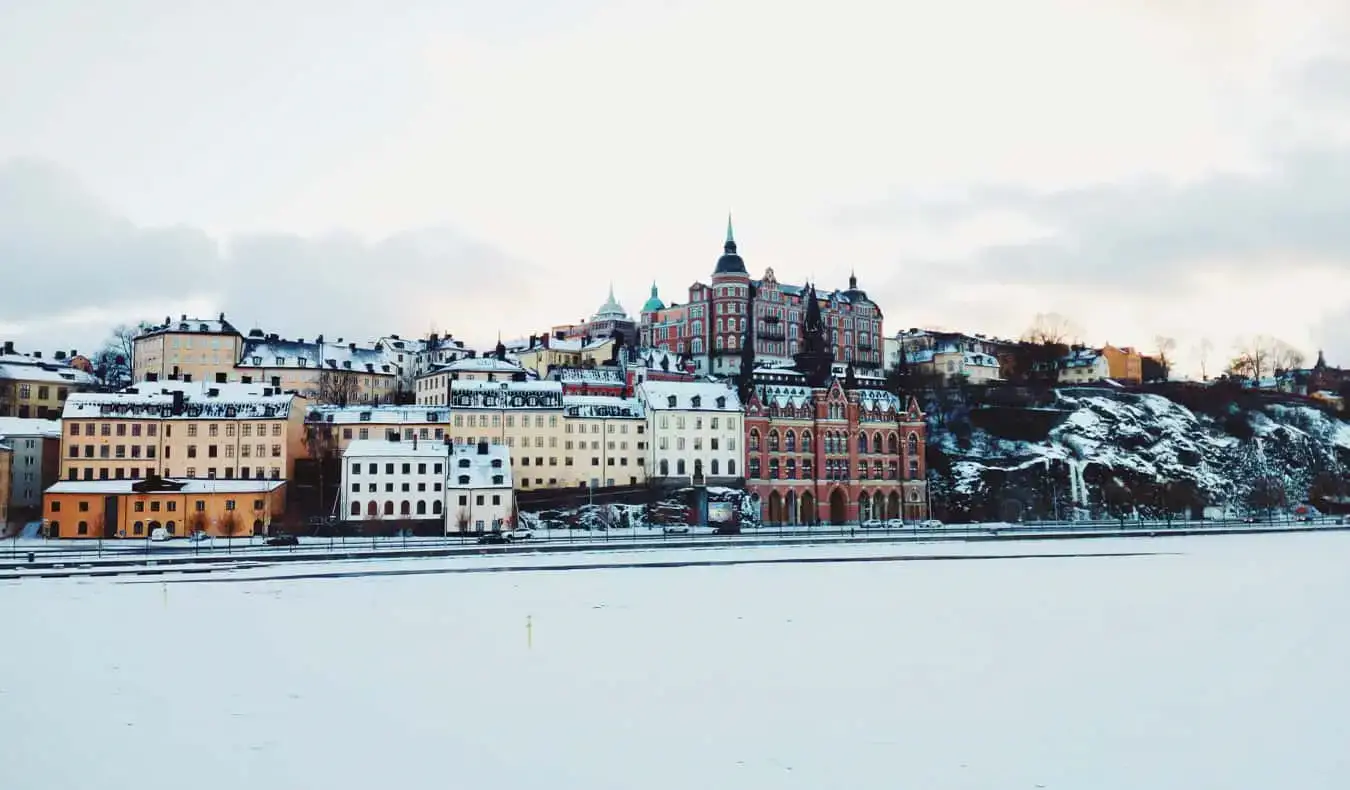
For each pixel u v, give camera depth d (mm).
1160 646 98750
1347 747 67812
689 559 166375
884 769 63781
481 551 169875
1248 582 143500
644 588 133625
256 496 192375
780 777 62406
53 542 180875
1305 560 172875
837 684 83688
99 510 187500
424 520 198250
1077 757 65938
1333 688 82750
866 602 123500
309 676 85438
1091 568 159375
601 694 80375
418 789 60344
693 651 95562
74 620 108562
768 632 104625
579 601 122750
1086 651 96312
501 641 99438
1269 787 60719
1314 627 108688
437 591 130000
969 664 90812
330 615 112375
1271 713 75562
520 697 79375
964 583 140625
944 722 73312
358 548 170875
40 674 85625
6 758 65000
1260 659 93125
